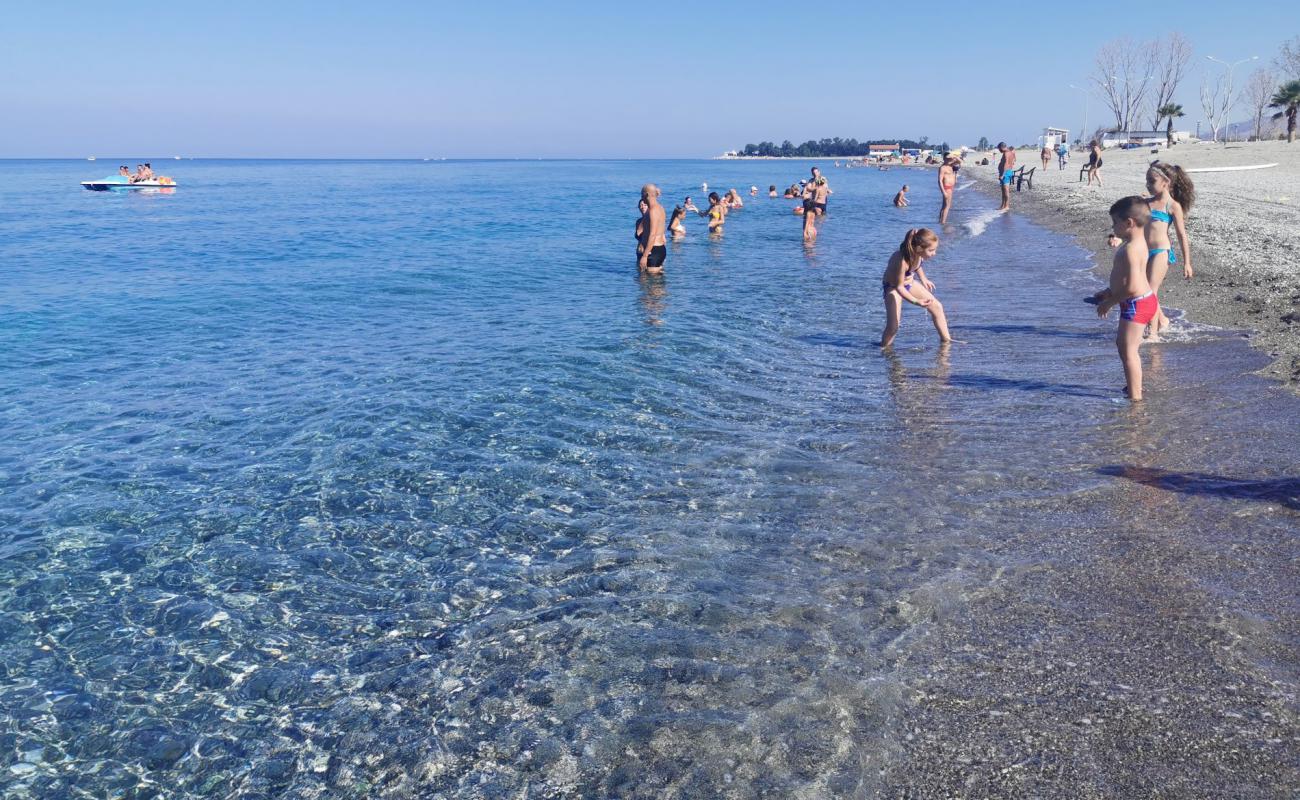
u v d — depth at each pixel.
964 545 5.30
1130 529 5.38
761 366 10.30
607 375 9.91
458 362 10.71
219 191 70.81
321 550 5.67
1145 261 7.89
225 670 4.35
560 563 5.38
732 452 7.26
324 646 4.55
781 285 17.25
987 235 25.50
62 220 38.22
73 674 4.34
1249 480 6.05
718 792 3.30
